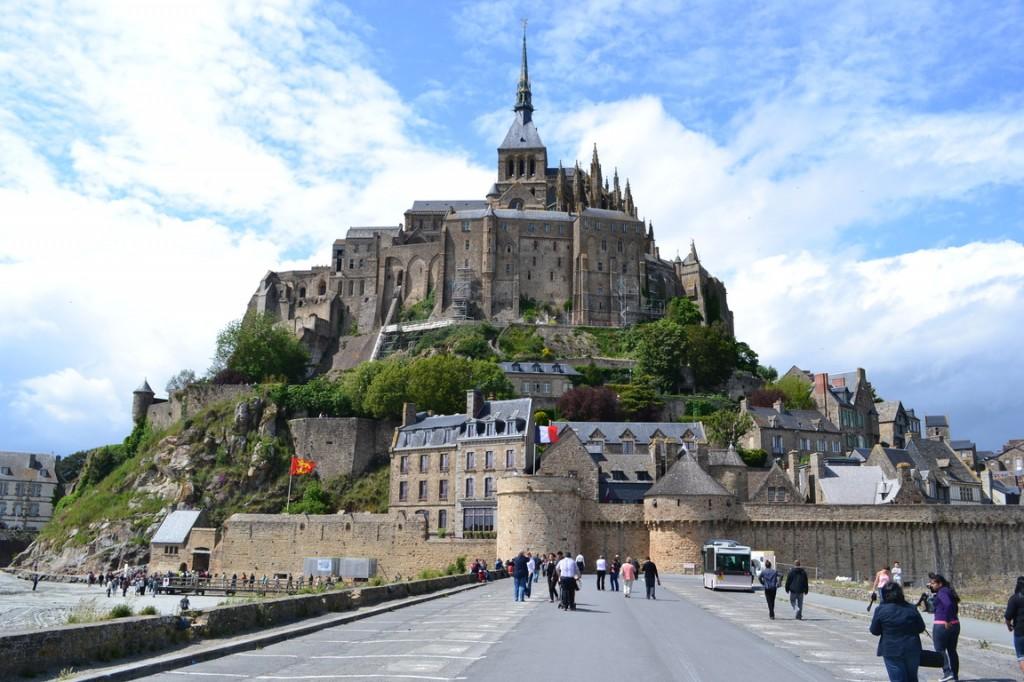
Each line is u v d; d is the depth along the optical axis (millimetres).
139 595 83688
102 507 115062
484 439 94000
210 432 117875
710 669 22422
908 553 83188
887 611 19328
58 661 21781
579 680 20281
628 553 83875
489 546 83938
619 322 171500
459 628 31578
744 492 97188
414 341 167000
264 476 113062
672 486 83312
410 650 25594
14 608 69812
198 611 28469
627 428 110312
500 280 173625
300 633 30453
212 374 154875
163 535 99000
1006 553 84000
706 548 60719
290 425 117812
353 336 178750
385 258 185000
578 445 88312
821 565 83125
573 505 81375
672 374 147875
